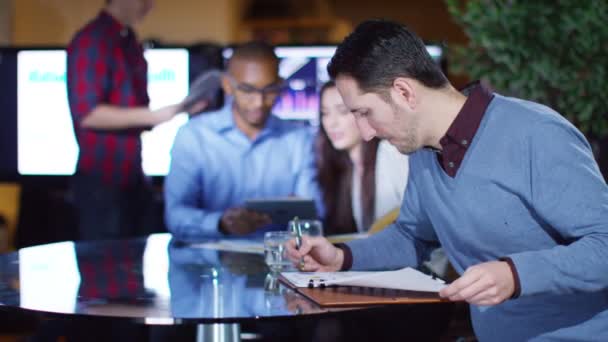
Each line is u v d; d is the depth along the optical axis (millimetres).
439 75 1340
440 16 9469
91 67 3150
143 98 3373
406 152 1387
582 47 2334
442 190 1393
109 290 1533
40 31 5164
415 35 1337
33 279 1658
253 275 1721
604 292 1336
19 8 4973
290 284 1557
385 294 1417
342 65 1336
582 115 2326
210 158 3207
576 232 1220
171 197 3166
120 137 3205
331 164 3123
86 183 3207
